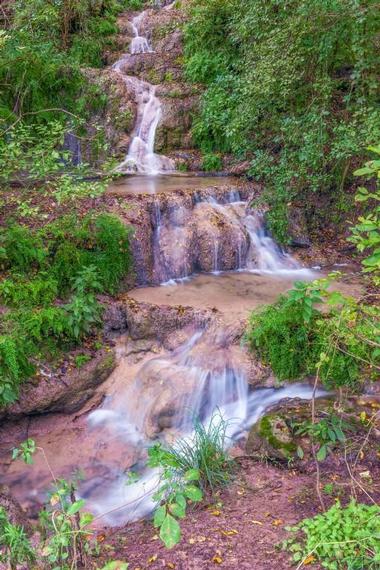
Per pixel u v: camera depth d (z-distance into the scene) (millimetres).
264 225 7891
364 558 2832
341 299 3729
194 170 9656
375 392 4824
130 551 3406
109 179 6547
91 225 6520
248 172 8453
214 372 5359
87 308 5598
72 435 5195
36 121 9219
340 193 8273
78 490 4566
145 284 6770
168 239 7180
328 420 4324
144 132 10086
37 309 5582
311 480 3902
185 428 5109
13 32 9484
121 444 5074
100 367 5566
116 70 10984
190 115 10250
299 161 7770
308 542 3064
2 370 4914
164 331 5824
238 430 4883
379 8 6656
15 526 3564
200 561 3152
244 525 3469
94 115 9828
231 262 7457
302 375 5180
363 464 3943
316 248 7973
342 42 7523
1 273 5812
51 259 6074
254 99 7934
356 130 7094
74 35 11375
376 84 7047
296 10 7289
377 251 3229
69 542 3076
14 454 3619
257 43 8555
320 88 7594
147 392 5344
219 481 4016
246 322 5566
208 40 10484
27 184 7082
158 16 12258
